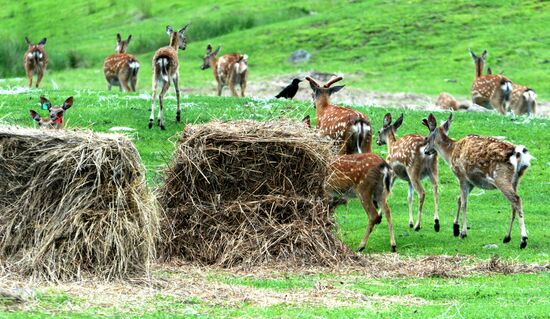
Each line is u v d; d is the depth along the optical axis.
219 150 26.92
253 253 25.86
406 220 33.50
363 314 19.02
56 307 18.09
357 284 23.09
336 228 27.89
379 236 31.03
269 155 27.11
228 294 20.77
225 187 27.03
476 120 45.91
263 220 26.58
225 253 25.94
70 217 21.36
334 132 32.81
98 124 40.97
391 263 26.70
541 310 19.64
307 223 26.73
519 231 31.70
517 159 29.52
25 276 20.91
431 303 20.84
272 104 46.25
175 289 21.03
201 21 91.19
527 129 44.59
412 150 32.16
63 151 21.69
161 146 38.94
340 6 93.69
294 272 25.06
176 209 26.84
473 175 30.53
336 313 19.06
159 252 26.06
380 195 29.03
